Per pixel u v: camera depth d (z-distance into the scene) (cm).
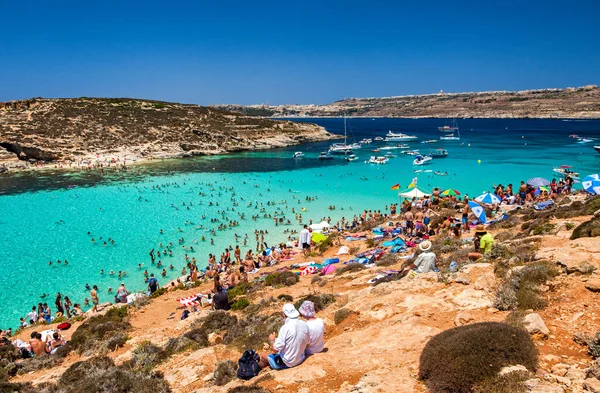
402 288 1136
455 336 618
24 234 4153
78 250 3747
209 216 4859
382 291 1181
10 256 3584
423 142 13088
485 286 967
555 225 1645
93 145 9225
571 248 1053
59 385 1095
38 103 10988
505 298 844
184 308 1967
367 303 1112
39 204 5319
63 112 10606
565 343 668
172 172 7750
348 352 788
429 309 919
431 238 2495
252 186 6556
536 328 702
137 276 3222
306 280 2034
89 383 954
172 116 12225
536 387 513
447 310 902
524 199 3538
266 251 3069
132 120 11169
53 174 7388
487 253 1272
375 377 649
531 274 902
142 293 2603
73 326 2052
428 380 603
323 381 691
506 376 540
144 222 4603
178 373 1028
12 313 2634
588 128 17900
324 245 2969
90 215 4853
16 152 8181
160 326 1620
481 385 545
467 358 570
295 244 3556
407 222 2850
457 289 1005
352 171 7875
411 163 8719
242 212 5041
